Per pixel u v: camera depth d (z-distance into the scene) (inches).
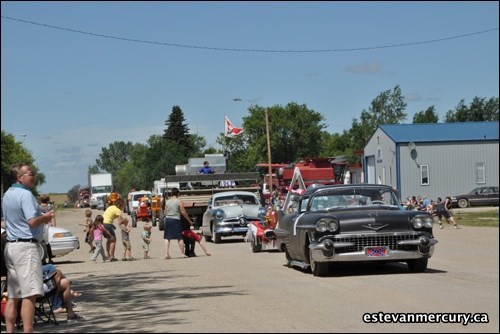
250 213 1074.7
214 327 371.6
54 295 427.8
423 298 435.5
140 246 1111.6
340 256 534.0
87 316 440.5
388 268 606.2
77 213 3253.0
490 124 2134.6
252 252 877.8
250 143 4207.7
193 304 458.6
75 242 864.9
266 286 523.2
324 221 538.9
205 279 598.2
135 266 768.3
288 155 4205.2
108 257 887.1
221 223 1062.4
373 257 534.0
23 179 370.9
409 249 542.0
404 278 533.3
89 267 794.8
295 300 448.8
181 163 3570.4
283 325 366.6
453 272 570.6
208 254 853.2
